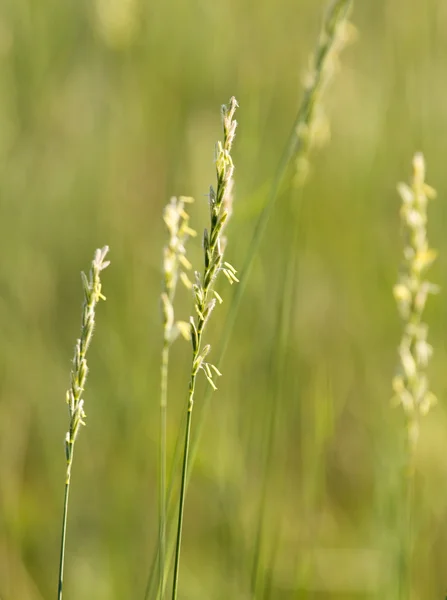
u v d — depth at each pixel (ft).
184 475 5.38
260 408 12.10
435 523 11.93
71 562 12.19
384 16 18.51
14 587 11.07
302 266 16.24
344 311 15.71
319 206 16.74
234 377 12.61
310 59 8.87
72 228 16.43
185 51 18.58
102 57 18.56
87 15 18.49
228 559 10.49
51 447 13.26
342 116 17.87
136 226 16.65
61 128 17.61
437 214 15.07
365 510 12.96
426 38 16.28
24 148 17.08
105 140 17.52
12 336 14.23
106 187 16.90
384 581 10.57
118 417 12.96
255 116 12.66
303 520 11.21
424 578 11.34
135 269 14.94
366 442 13.67
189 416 5.31
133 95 18.06
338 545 12.31
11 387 13.73
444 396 13.56
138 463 12.80
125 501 11.85
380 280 15.88
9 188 15.90
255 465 11.88
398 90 16.78
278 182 8.49
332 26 8.74
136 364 13.58
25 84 17.78
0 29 16.87
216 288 11.59
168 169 17.38
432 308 14.43
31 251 15.67
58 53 18.28
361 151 17.24
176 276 6.61
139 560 12.02
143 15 18.86
